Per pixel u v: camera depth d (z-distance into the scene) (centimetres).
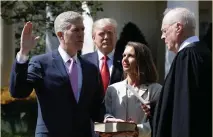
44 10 1338
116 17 1667
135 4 1695
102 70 720
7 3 1306
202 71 536
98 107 620
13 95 572
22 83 565
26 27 562
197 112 527
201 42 555
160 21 1709
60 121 582
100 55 727
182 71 536
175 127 527
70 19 594
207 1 1733
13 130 1213
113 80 712
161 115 536
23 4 1365
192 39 554
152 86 624
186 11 557
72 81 593
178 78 535
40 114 591
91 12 1332
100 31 722
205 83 534
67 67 597
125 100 618
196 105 529
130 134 586
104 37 719
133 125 583
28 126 1218
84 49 1412
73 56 604
